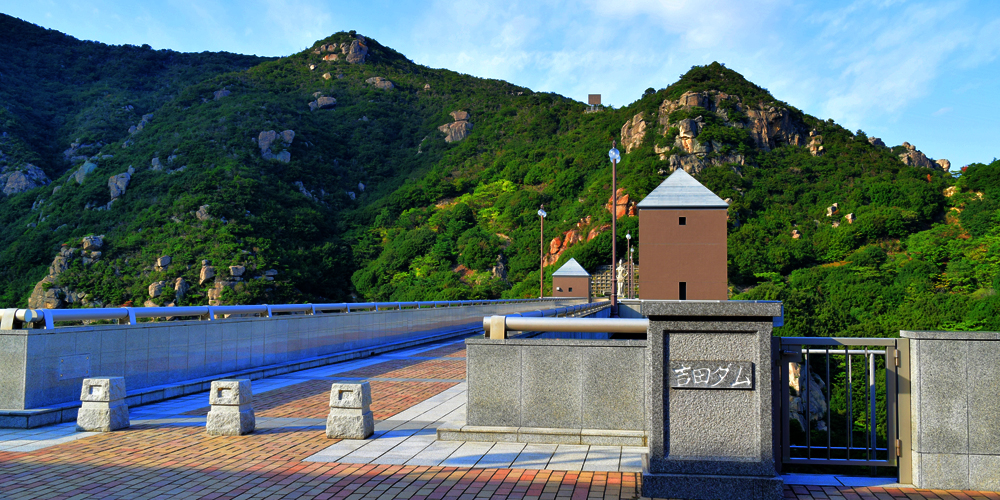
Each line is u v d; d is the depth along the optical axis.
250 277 80.88
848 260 83.19
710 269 40.28
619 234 85.12
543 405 6.64
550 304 37.78
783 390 5.27
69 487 5.12
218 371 11.71
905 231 86.19
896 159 112.38
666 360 4.84
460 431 6.69
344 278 99.62
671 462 4.73
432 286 90.50
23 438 7.03
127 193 97.25
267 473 5.50
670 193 41.41
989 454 4.88
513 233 103.06
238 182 100.75
